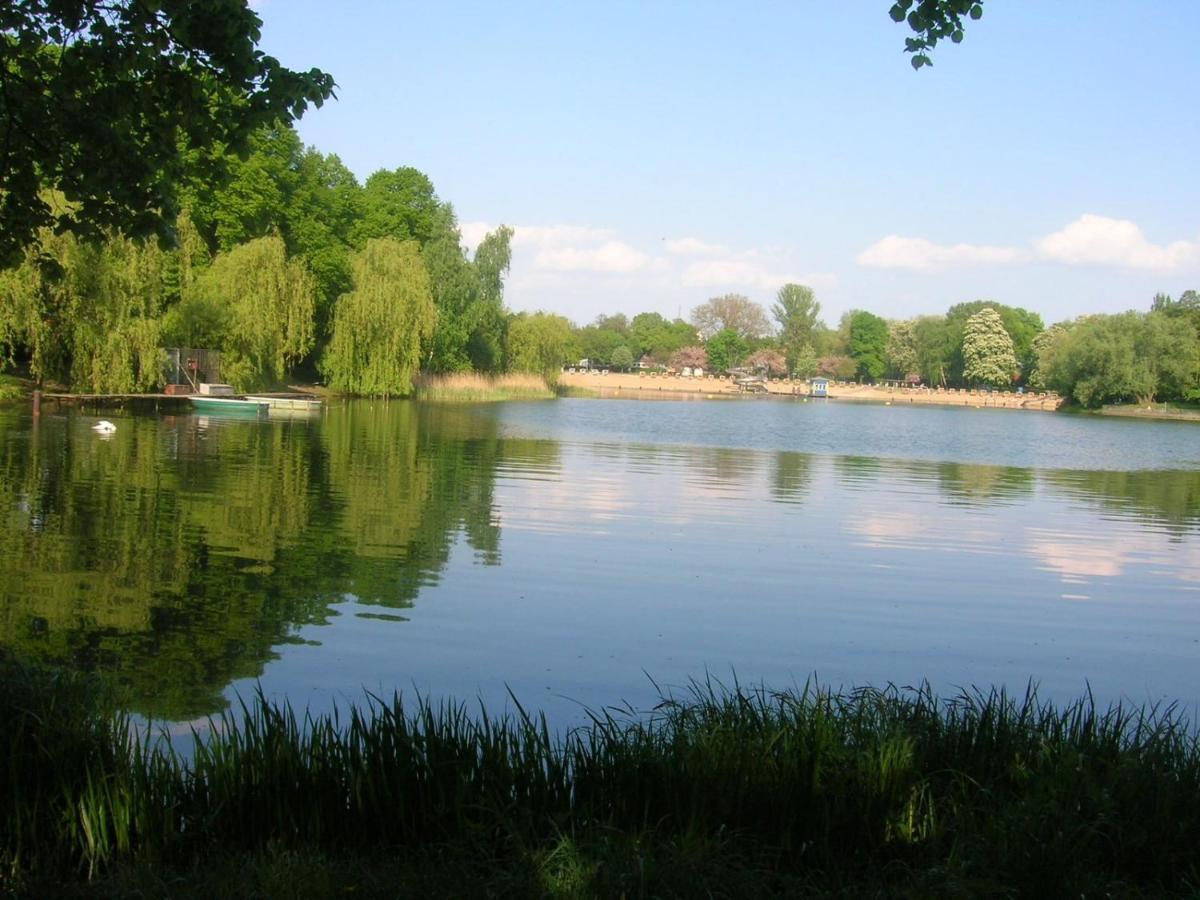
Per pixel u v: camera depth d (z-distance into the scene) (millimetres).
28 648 9594
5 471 21047
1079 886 4871
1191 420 83000
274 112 8711
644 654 10312
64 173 9031
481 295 71125
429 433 36438
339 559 14055
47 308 35406
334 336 54500
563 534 16828
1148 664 10789
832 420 64000
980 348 124125
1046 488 27891
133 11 8258
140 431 30875
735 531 17938
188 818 5484
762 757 5844
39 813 5328
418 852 5254
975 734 6422
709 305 160500
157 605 11273
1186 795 5660
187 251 43531
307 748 5906
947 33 8500
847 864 5281
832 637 11305
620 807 5559
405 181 69625
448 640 10469
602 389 100250
